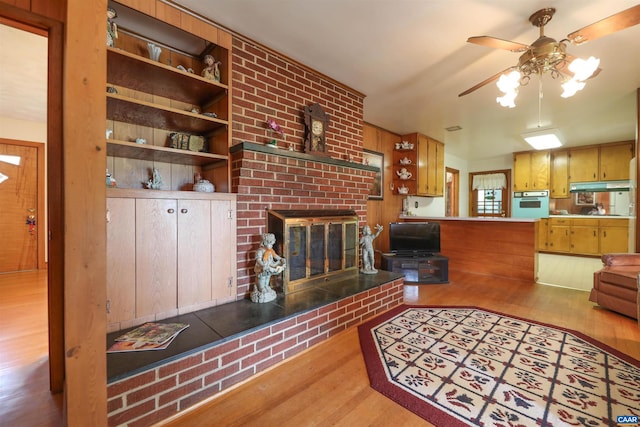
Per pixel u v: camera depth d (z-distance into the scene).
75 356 1.02
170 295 1.84
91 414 1.05
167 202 1.83
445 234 4.73
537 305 2.97
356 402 1.50
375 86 3.14
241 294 2.23
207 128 2.24
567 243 6.08
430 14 1.94
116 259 1.64
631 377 1.68
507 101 2.29
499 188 7.12
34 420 1.38
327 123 2.88
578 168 6.04
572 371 1.75
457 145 5.93
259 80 2.37
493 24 2.04
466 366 1.81
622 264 2.89
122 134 2.02
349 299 2.39
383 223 4.77
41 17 1.50
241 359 1.66
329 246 2.72
